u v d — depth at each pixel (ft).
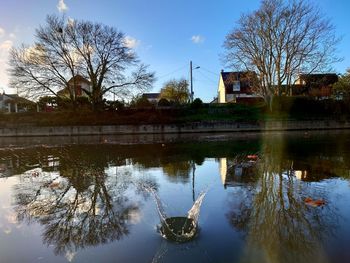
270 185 30.12
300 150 54.95
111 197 27.68
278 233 18.45
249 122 119.03
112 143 82.79
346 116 121.90
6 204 26.45
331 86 133.69
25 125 128.36
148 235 18.60
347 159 44.16
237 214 21.88
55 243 18.20
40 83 123.65
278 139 80.33
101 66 130.31
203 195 27.17
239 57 119.75
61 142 92.22
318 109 130.31
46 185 33.22
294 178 32.89
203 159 48.37
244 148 61.26
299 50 114.32
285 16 114.11
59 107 147.64
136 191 29.53
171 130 120.67
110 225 20.67
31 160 52.85
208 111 137.69
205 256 15.76
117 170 40.96
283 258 15.53
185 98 190.60
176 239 17.88
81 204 25.86
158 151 60.75
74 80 133.18
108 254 16.44
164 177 35.55
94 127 123.44
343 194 26.45
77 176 37.52
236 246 16.81
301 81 133.28
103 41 127.34
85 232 19.67
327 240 17.42
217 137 94.48
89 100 145.59
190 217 21.50
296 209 22.80
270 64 122.01
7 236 19.42
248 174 35.76
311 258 15.47
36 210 24.62
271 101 127.95
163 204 24.88
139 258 15.84
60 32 122.72
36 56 122.52
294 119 121.19
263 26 116.47
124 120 127.65
